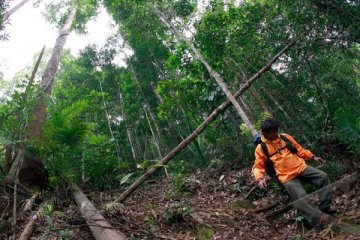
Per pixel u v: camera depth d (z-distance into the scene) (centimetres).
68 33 1163
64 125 683
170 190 688
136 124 1741
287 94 906
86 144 848
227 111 992
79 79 1902
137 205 589
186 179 762
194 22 973
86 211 450
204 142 1200
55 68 1016
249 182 652
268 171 446
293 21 637
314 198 398
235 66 972
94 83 1888
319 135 682
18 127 575
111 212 471
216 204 572
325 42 609
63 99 1734
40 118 707
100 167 802
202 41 877
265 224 436
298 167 421
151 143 1775
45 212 436
